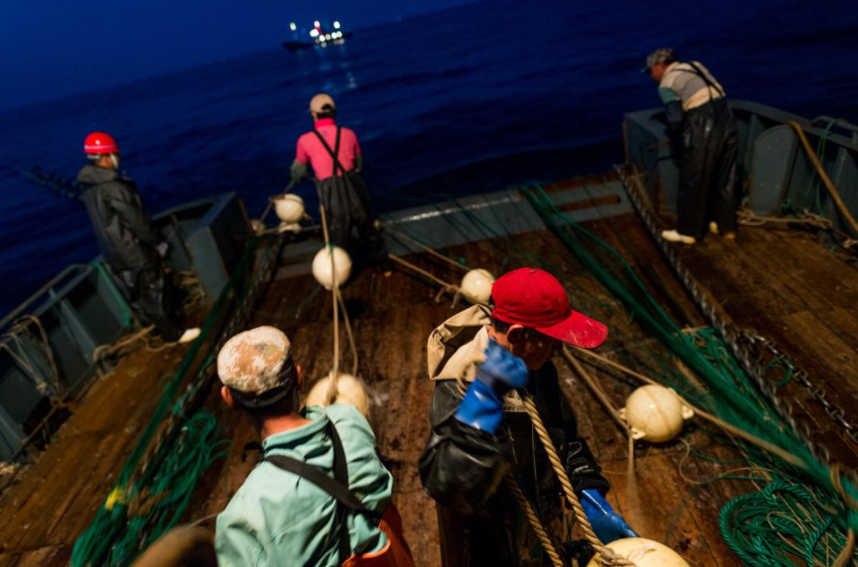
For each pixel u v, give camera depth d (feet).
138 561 3.93
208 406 14.12
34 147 173.58
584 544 5.73
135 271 16.02
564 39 141.18
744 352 11.57
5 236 68.08
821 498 8.66
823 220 15.08
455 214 19.81
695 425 10.71
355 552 4.72
